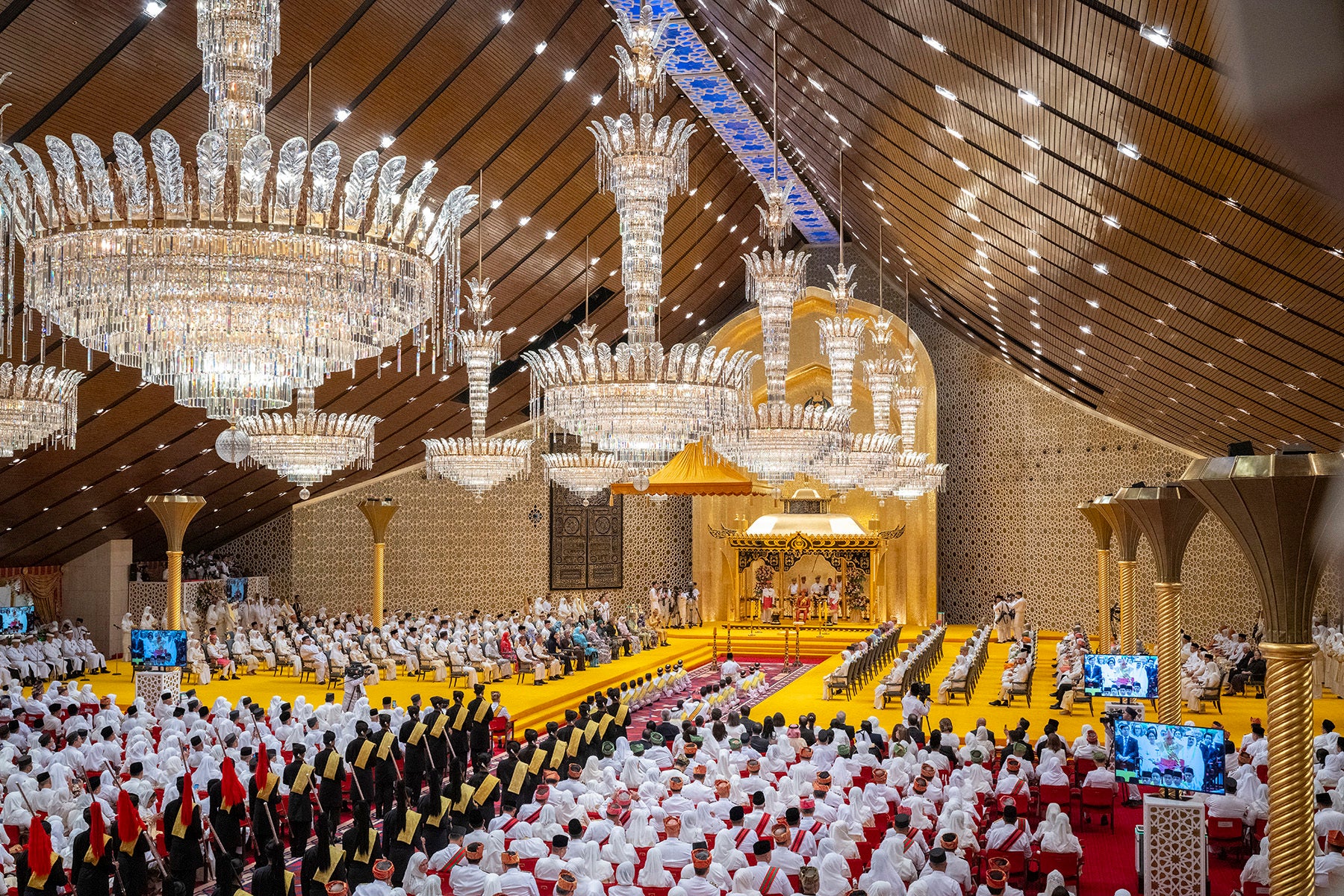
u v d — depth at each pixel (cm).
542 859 857
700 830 942
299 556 2861
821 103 1398
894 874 840
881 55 1030
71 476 2100
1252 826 1048
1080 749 1263
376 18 1366
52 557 2486
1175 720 1290
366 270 784
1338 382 1234
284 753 1295
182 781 938
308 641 2205
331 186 759
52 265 759
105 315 787
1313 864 655
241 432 1353
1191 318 1271
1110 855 1100
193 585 2609
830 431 1442
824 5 1012
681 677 2145
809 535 2944
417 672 2219
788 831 866
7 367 1165
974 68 902
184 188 736
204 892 1000
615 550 3162
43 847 786
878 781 1091
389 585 2944
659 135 1122
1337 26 59
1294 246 867
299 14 1302
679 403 1180
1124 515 1855
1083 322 1614
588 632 2498
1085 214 1095
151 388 1897
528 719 1812
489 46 1511
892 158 1363
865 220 2156
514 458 1722
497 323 2209
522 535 3070
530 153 1773
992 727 1705
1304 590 646
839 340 1659
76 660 2250
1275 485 621
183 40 1273
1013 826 971
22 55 1182
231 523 2770
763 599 3023
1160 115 761
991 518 3089
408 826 961
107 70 1258
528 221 1934
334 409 2245
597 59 1683
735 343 3059
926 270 2169
